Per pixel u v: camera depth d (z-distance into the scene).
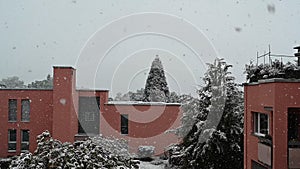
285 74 10.06
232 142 16.14
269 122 9.68
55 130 20.56
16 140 21.50
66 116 20.66
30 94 21.75
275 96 8.89
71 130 20.83
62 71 20.81
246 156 11.70
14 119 21.75
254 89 10.83
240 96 16.88
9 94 21.61
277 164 8.82
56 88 20.77
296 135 9.73
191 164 16.11
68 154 7.23
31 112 21.69
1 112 21.45
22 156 7.41
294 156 8.82
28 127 21.59
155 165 19.27
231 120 16.31
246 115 11.70
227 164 16.12
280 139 8.84
